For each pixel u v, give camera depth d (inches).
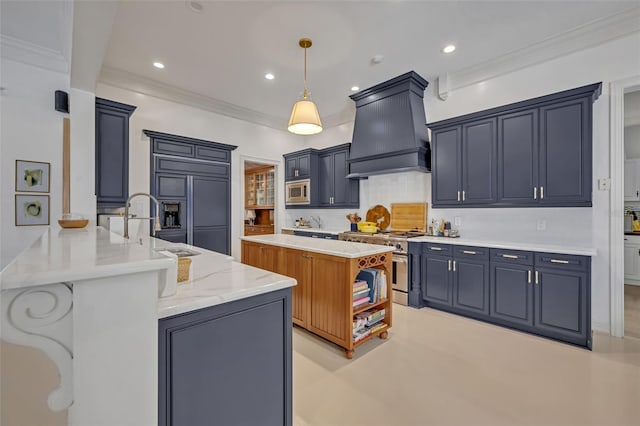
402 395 74.5
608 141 108.7
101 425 30.7
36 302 27.8
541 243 122.4
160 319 36.9
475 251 121.6
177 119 171.8
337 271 95.9
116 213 145.8
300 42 119.4
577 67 115.3
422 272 139.3
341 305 94.5
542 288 105.4
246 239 133.9
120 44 121.0
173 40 118.3
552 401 71.9
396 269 147.1
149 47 123.5
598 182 110.4
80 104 120.9
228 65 139.3
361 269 97.4
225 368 43.6
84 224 93.3
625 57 105.4
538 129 113.0
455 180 136.6
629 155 194.7
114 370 31.2
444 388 77.4
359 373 84.4
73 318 29.1
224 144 185.2
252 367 46.9
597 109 110.7
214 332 42.4
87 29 76.8
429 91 157.5
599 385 78.3
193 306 39.6
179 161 168.2
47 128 126.9
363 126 169.3
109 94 148.4
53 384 58.9
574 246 112.7
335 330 96.5
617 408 69.2
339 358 92.7
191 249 99.7
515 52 127.0
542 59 122.5
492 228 135.9
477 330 113.6
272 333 49.8
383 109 159.6
